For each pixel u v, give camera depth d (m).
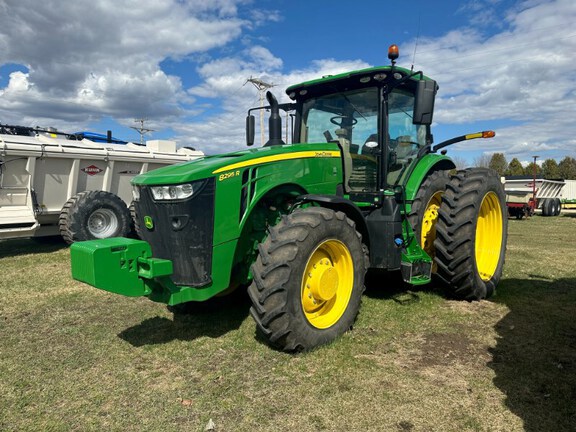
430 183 5.13
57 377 3.16
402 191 4.63
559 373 3.09
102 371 3.24
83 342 3.78
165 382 3.06
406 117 5.12
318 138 5.03
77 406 2.78
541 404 2.71
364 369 3.17
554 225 14.57
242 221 3.58
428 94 4.07
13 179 7.89
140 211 3.70
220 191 3.44
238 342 3.67
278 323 3.24
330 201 3.70
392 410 2.67
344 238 3.70
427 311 4.42
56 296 5.22
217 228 3.43
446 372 3.13
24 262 7.30
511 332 3.88
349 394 2.84
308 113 5.14
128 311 4.59
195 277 3.42
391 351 3.48
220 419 2.61
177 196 3.35
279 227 3.44
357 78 4.52
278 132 4.62
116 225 8.49
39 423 2.60
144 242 3.35
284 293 3.23
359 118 4.71
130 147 9.66
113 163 9.02
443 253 4.66
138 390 2.95
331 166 4.27
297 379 3.04
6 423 2.61
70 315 4.50
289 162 3.88
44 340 3.84
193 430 2.51
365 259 4.13
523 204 17.36
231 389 2.93
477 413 2.62
